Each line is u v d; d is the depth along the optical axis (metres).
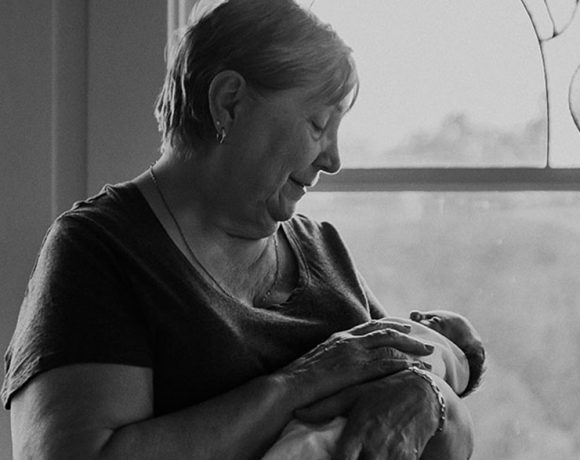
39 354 1.39
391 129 1.98
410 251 1.98
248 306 1.54
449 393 1.54
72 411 1.36
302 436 1.41
